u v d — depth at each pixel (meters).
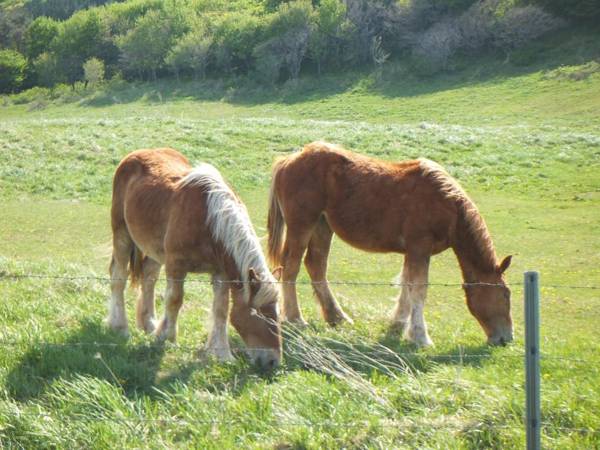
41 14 137.50
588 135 32.66
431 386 8.09
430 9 80.31
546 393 7.90
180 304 9.43
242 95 75.81
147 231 9.74
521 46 69.50
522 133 35.28
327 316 10.74
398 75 71.31
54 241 18.55
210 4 115.31
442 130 34.84
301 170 10.70
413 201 10.23
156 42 90.94
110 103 79.12
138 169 10.19
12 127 32.97
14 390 8.26
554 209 21.69
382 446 7.45
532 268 15.62
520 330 11.37
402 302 10.52
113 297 9.84
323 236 10.91
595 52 63.66
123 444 7.57
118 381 8.43
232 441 7.59
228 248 9.03
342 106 63.91
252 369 8.79
